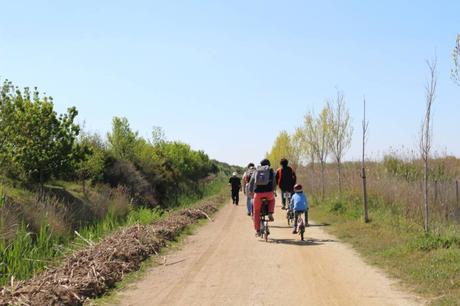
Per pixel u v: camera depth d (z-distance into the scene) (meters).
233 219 20.42
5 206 12.98
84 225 16.34
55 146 18.45
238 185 29.98
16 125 18.00
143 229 13.79
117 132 29.09
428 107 12.64
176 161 39.31
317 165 29.62
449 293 7.69
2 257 10.16
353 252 11.71
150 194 27.06
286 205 19.55
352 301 7.56
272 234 15.10
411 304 7.33
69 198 19.16
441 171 22.55
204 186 43.97
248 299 7.77
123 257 10.64
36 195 16.12
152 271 10.09
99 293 8.26
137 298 8.00
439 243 10.85
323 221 18.05
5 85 18.17
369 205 18.70
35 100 18.75
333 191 24.52
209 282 8.99
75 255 10.56
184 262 10.97
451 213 14.80
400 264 10.01
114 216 18.66
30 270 10.02
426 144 12.68
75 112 19.34
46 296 7.48
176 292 8.32
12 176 18.47
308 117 26.67
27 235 11.24
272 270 9.89
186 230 16.41
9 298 7.37
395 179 19.80
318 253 11.64
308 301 7.62
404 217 15.27
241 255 11.63
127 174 25.88
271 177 13.94
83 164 21.95
